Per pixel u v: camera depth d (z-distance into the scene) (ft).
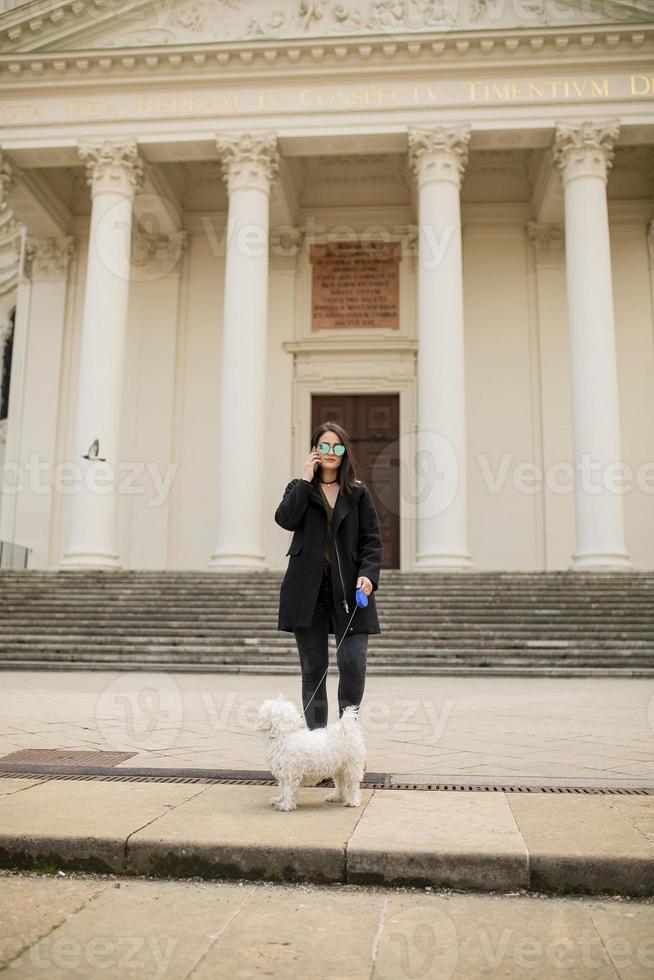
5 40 65.57
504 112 62.85
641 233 77.05
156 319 79.56
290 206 76.84
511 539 74.23
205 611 46.01
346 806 11.68
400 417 77.51
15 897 9.04
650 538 72.54
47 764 15.11
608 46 61.98
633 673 36.29
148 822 10.64
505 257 78.79
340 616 13.66
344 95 63.98
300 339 78.84
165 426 77.82
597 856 9.31
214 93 64.95
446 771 14.75
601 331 59.31
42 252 81.46
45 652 40.68
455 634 41.34
